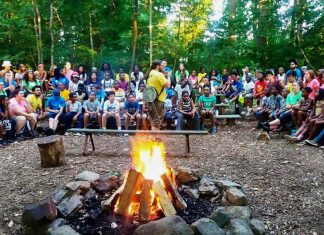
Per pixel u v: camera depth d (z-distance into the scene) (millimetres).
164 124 8984
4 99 8281
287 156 6406
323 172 5520
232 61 15711
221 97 11680
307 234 3980
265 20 13969
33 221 3900
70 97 9070
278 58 13852
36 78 10875
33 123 8641
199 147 7262
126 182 4047
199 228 3607
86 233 3818
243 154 6590
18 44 16688
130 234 3740
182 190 4680
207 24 17750
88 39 17344
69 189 4453
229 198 4449
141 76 10836
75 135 8523
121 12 15078
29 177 5453
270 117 8898
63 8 14547
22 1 15703
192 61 17656
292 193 4812
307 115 7859
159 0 15859
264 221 4184
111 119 8828
